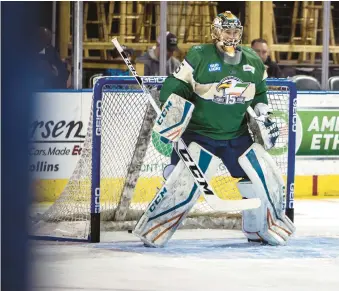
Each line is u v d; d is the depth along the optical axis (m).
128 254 10.53
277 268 9.59
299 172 18.44
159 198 11.17
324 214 15.48
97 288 8.03
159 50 18.25
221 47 10.80
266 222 11.51
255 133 11.60
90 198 11.66
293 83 12.38
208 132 11.18
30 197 2.29
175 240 12.01
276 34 20.36
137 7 19.44
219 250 11.03
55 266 9.45
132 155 12.91
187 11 19.83
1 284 2.27
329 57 20.00
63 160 16.42
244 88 10.97
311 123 18.44
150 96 11.01
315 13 20.52
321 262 10.09
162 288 8.13
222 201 10.83
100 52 19.00
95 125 11.41
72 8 17.27
